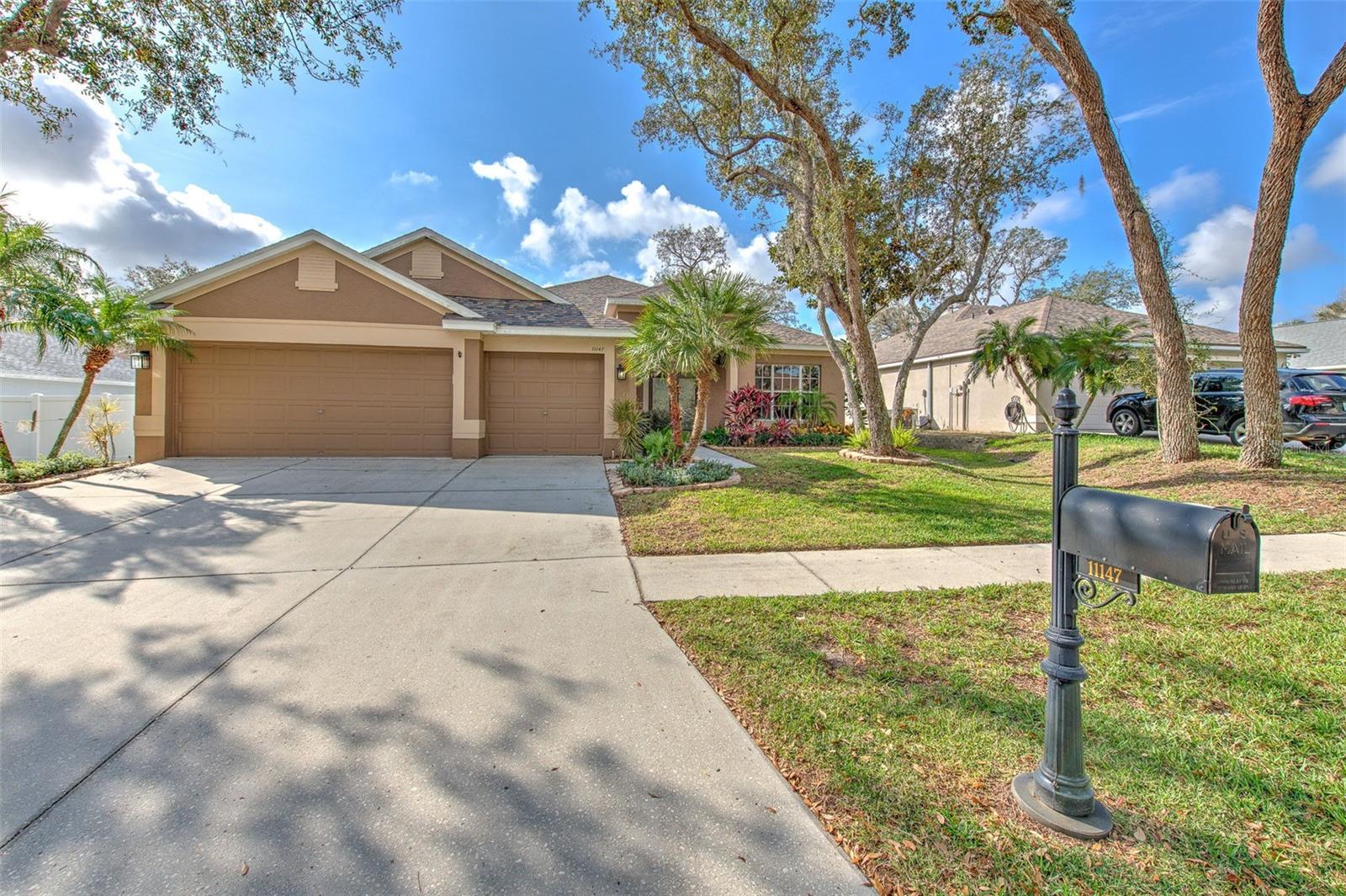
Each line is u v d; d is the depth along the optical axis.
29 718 2.75
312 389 11.51
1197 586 1.58
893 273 14.83
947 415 21.42
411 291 11.50
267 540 6.02
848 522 6.83
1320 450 11.23
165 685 3.09
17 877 1.83
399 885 1.81
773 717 2.79
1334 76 7.37
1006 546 6.04
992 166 12.31
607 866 1.89
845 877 1.84
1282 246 8.13
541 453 12.60
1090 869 1.85
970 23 9.85
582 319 13.37
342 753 2.50
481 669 3.31
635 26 9.97
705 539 6.18
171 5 8.49
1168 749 2.50
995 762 2.41
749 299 9.00
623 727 2.71
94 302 9.70
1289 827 2.03
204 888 1.80
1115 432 13.97
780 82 11.09
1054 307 19.83
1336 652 3.41
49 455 9.77
